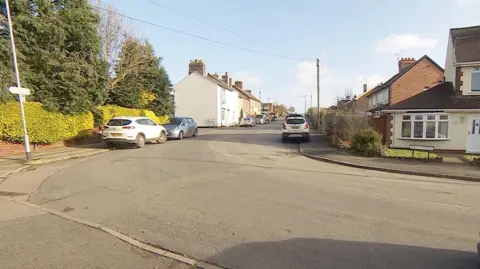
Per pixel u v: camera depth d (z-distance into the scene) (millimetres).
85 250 4230
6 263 3844
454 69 18469
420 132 17938
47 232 4902
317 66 29703
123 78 27703
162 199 6777
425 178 10031
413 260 3908
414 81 27859
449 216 5730
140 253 4145
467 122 16984
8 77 13867
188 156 13680
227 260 3936
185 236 4715
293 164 12141
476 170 11016
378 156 14133
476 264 3764
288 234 4773
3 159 12367
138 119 17656
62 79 16359
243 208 6105
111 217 5629
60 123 16172
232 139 22938
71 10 17750
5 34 15148
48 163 12031
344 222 5328
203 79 45906
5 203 6617
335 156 14227
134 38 27641
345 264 3803
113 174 9664
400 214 5824
